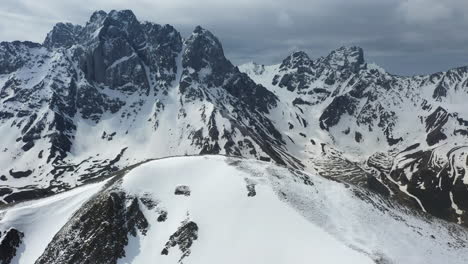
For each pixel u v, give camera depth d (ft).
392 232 322.34
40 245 305.94
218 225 289.94
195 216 299.79
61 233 300.20
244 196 313.94
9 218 318.65
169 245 284.00
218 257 264.93
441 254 312.50
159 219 308.60
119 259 280.10
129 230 298.35
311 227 286.87
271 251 262.88
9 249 299.38
